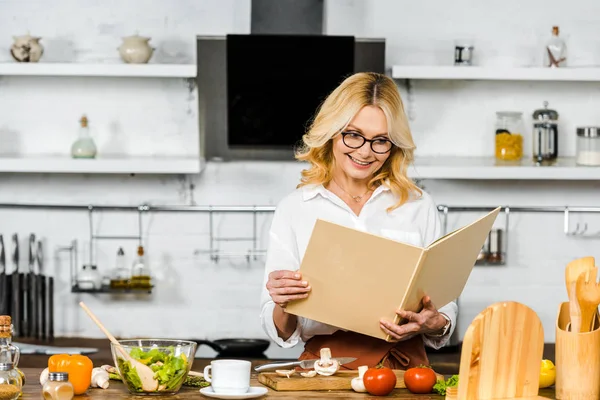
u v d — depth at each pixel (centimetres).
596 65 472
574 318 212
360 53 446
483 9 470
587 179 455
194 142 468
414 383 224
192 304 477
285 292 231
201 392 217
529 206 477
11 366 211
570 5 471
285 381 226
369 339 257
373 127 252
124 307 477
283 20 458
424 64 468
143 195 476
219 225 476
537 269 478
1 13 466
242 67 437
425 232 275
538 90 473
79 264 477
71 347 441
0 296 467
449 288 245
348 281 227
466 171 434
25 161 438
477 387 207
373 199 272
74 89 469
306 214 271
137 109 468
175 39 467
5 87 469
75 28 468
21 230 477
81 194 476
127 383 218
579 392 210
